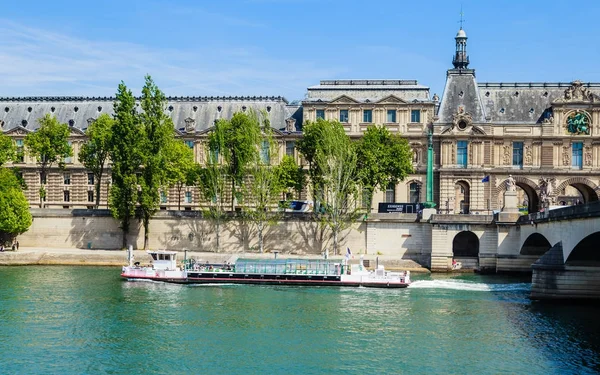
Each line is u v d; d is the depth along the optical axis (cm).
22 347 5953
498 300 8012
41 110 14788
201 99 14625
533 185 13088
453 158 13125
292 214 11775
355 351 5944
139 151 11325
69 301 7700
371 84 13700
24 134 14338
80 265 10925
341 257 10206
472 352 5912
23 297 7869
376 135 11838
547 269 7919
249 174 11812
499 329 6638
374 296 8288
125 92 11488
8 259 10919
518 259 10412
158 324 6762
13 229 11488
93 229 12038
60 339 6200
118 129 11425
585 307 7631
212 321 6906
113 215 11444
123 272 9300
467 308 7544
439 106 13638
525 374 5378
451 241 10819
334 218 11250
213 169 11675
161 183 11850
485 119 13325
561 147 13075
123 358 5716
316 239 11719
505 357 5775
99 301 7744
